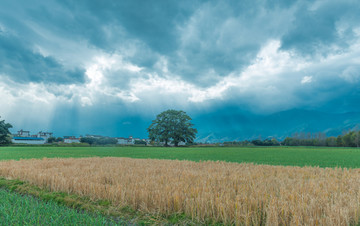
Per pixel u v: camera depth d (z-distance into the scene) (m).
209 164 15.13
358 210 4.59
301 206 4.58
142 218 5.01
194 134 100.31
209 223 4.68
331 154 37.34
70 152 37.50
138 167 12.74
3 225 4.30
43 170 10.45
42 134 138.50
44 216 4.85
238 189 6.46
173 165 14.38
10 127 74.75
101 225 4.39
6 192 6.95
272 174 10.40
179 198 5.27
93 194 6.38
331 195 5.83
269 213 4.23
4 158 23.88
